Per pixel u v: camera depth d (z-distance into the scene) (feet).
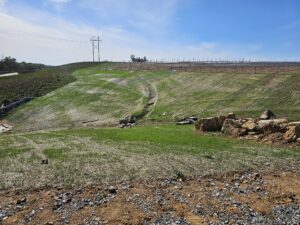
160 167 101.45
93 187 86.02
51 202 76.69
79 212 71.56
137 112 236.84
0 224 66.28
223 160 109.09
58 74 462.60
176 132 161.38
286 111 190.70
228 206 74.33
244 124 148.97
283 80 241.14
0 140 156.04
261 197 79.41
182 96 261.03
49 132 182.39
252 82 253.65
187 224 65.87
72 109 263.29
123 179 91.76
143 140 142.72
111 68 502.79
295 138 129.29
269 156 113.80
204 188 85.40
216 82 277.64
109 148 127.85
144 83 331.57
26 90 336.29
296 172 98.53
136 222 66.80
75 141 144.87
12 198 79.36
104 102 276.62
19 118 246.27
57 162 107.45
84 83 360.48
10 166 103.50
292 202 76.64
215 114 208.13
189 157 112.47
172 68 400.06
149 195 80.74
